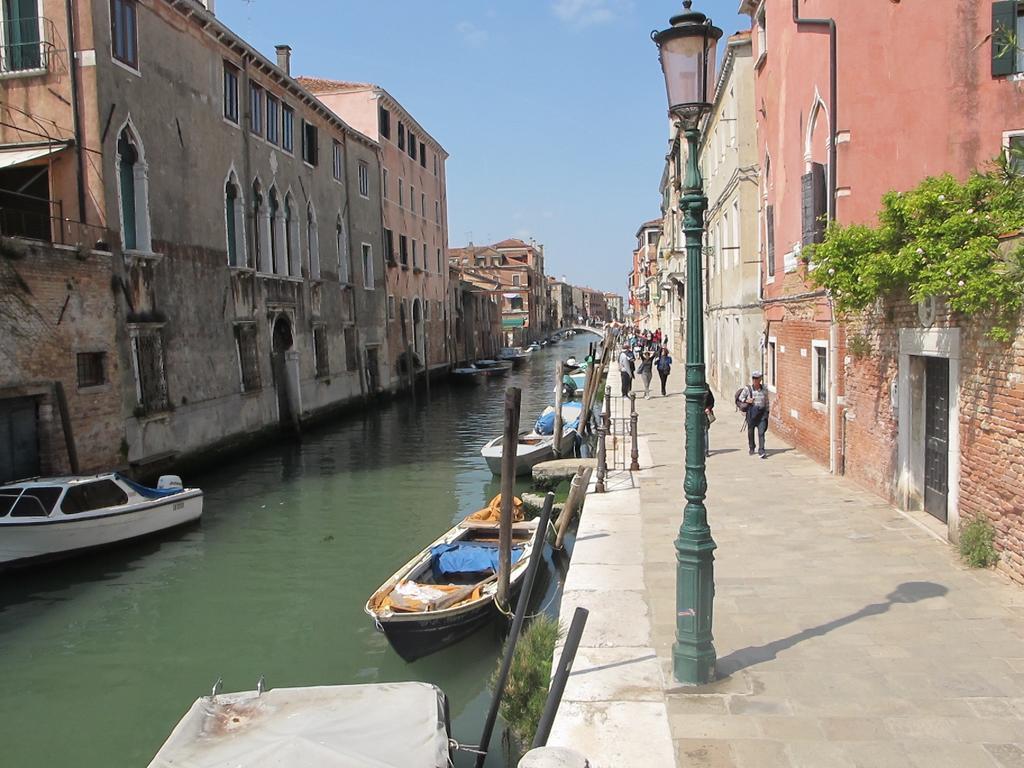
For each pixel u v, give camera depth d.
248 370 22.14
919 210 8.06
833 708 4.75
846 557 7.62
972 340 7.21
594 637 6.11
